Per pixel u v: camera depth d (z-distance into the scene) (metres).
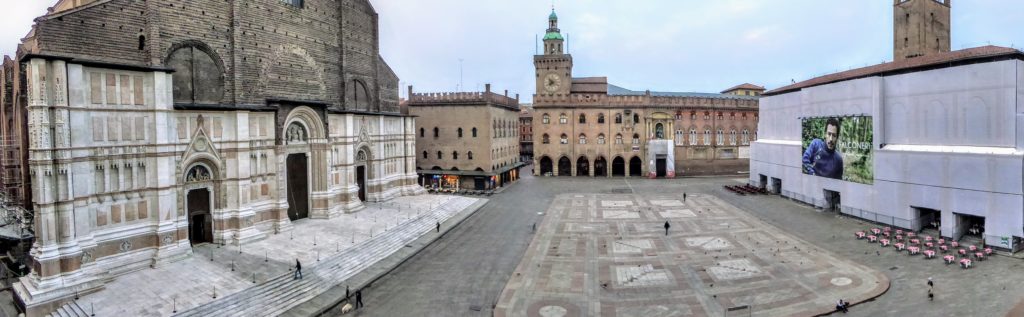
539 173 102.50
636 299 32.91
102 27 34.81
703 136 102.19
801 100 66.50
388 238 46.94
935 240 45.28
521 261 42.06
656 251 44.09
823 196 61.78
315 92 54.41
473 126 82.56
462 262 42.19
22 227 39.72
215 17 43.09
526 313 31.02
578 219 58.56
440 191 78.94
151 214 37.25
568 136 101.19
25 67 39.25
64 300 30.66
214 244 42.56
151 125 37.03
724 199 71.31
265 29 47.78
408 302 33.41
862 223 53.69
